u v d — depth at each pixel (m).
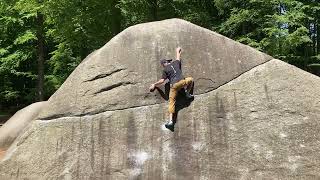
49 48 29.52
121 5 17.19
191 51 8.88
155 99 8.59
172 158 8.16
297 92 8.51
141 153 8.25
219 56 8.88
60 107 8.70
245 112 8.43
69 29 18.56
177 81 8.24
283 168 7.97
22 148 8.51
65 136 8.48
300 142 8.12
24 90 28.91
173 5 17.52
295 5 18.53
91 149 8.36
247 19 17.52
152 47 8.95
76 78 8.88
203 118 8.41
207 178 7.99
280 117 8.34
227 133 8.29
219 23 19.98
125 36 9.11
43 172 8.28
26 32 23.58
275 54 17.02
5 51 24.67
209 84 8.66
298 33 16.64
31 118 12.28
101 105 8.62
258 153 8.10
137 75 8.75
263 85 8.60
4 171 8.40
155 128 8.40
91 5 17.95
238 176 7.97
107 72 8.80
